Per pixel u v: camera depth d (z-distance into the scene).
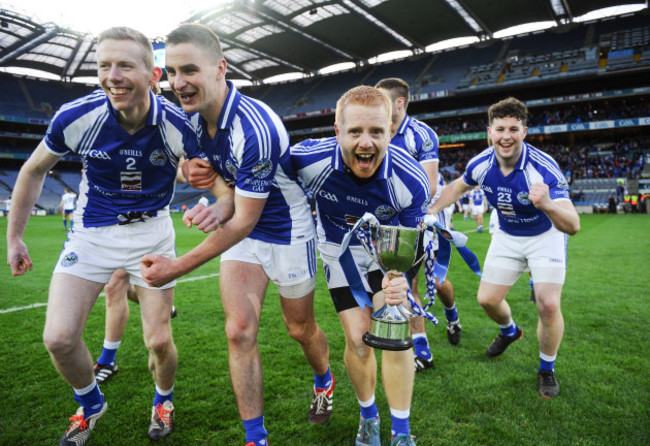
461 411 2.37
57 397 2.56
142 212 2.26
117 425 2.27
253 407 1.89
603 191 26.00
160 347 2.14
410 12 27.67
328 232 2.21
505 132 2.61
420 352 2.93
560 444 2.06
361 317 2.07
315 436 2.16
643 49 28.42
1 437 2.14
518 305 4.62
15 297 5.09
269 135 1.80
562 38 33.78
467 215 19.22
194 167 2.00
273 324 3.99
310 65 39.38
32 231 14.41
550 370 2.62
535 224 2.76
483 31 32.25
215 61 1.80
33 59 35.38
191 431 2.21
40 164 2.16
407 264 1.79
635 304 4.56
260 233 2.18
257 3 24.80
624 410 2.37
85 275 2.15
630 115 29.34
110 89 1.90
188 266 1.75
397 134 3.30
